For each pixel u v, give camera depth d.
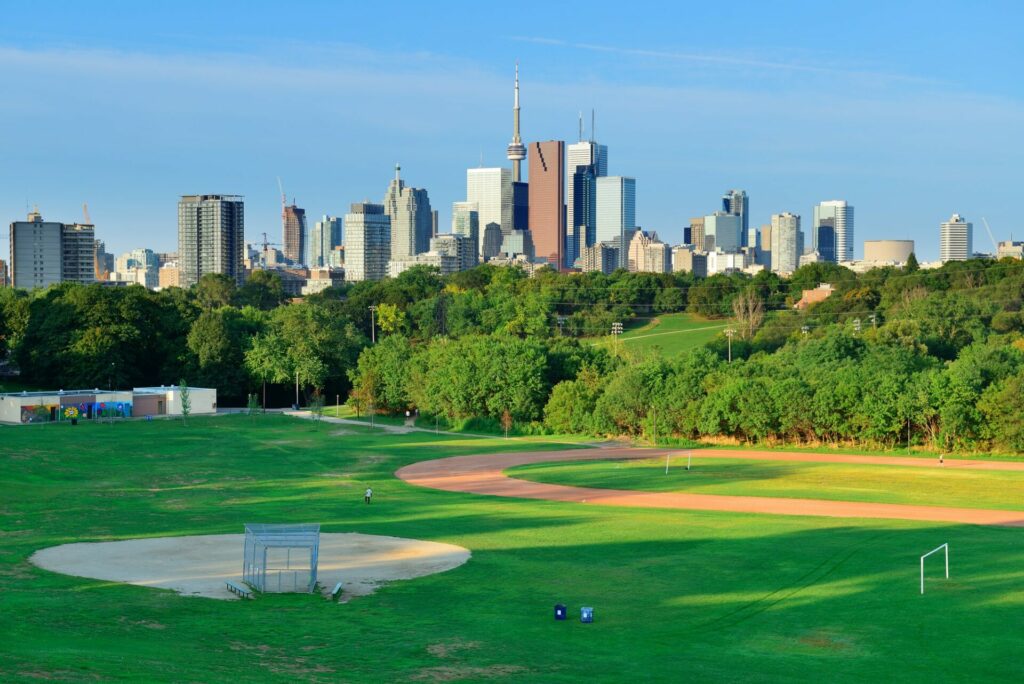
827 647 48.16
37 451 124.31
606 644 48.47
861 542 74.75
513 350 170.25
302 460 128.50
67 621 48.81
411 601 56.78
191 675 39.00
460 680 41.56
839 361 176.50
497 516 86.88
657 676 42.78
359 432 162.25
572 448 145.88
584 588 60.19
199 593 57.44
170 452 132.12
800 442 147.88
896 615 53.91
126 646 44.22
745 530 80.06
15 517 82.44
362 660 44.56
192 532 76.88
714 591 59.56
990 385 136.25
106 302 198.88
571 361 178.00
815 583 61.56
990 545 73.62
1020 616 53.53
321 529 79.62
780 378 159.12
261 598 56.84
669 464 127.69
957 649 47.59
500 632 50.41
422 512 89.06
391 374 186.12
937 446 138.88
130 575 61.47
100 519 82.50
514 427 165.12
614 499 99.12
